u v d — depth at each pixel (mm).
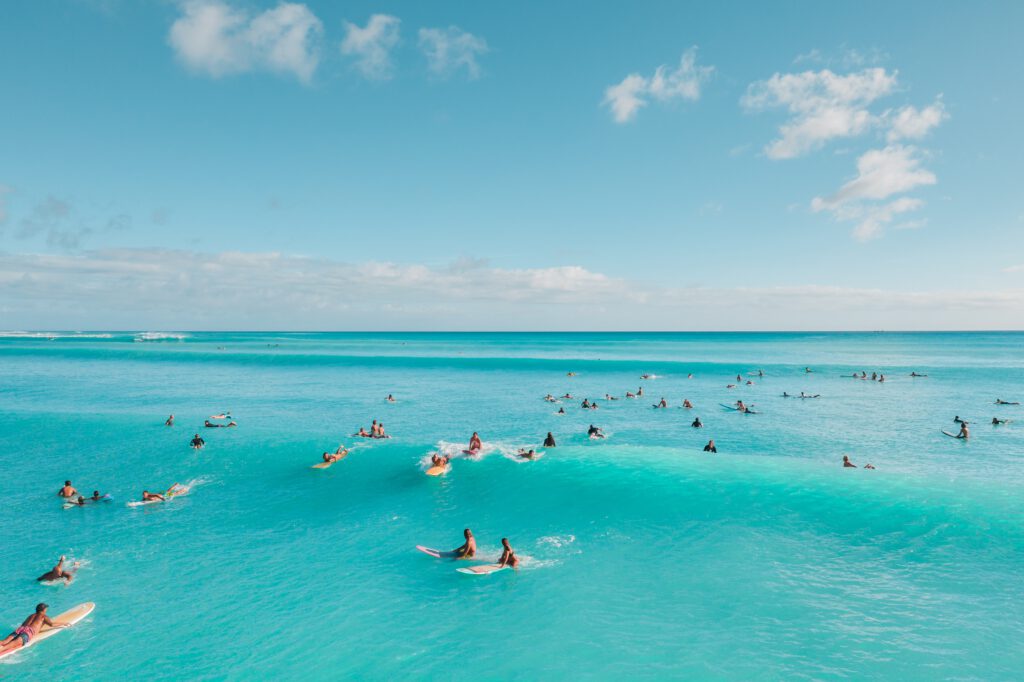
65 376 64062
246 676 11070
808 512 19328
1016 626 12578
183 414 39156
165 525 19203
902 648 11781
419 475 24469
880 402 48188
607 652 11766
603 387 58500
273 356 87500
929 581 14742
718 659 11477
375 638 12367
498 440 31719
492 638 12352
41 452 28547
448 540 17922
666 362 84562
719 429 36219
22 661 11531
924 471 25562
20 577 15266
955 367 78875
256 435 32094
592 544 17453
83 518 19844
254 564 16125
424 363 81812
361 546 17438
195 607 13711
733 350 130875
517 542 17734
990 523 17953
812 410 43969
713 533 17984
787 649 11805
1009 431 35688
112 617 13234
